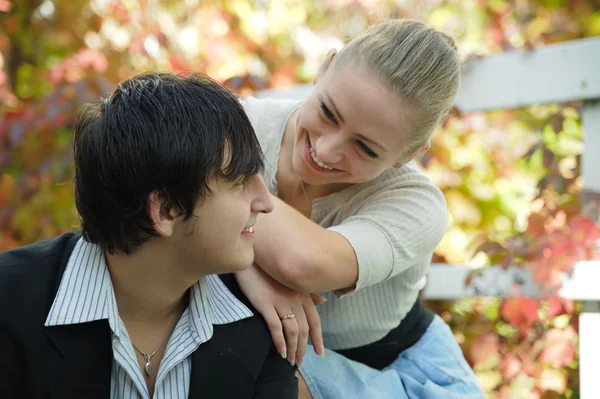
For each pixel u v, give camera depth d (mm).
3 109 3486
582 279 2584
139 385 1429
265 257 1642
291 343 1627
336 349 2010
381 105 1607
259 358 1553
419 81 1622
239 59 3482
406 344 2045
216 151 1337
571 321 2752
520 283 2701
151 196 1329
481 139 3150
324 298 1771
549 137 2957
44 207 3221
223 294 1573
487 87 2766
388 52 1624
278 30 3566
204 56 3479
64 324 1394
